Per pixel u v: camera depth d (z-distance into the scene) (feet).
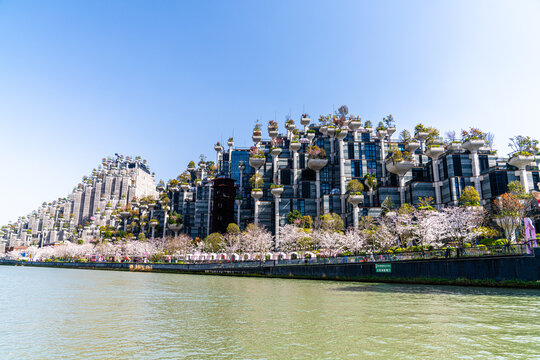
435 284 154.51
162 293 145.18
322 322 76.89
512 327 68.69
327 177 498.69
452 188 367.66
